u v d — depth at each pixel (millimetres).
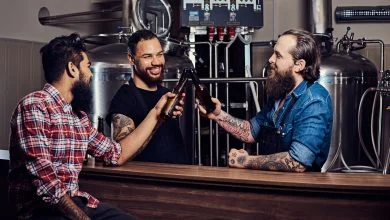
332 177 2443
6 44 4891
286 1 5656
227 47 4938
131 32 4660
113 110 3082
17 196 2361
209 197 2504
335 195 2277
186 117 4371
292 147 2637
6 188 3150
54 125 2336
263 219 2402
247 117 5066
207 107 3051
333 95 4508
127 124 3004
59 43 2432
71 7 5629
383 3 5430
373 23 5426
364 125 4699
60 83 2428
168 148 3125
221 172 2609
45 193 2252
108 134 4047
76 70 2449
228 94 4980
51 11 5402
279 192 2367
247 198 2430
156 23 4703
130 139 2779
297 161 2600
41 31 5301
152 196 2629
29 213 2359
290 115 2746
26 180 2330
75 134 2410
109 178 2725
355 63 4598
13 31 4988
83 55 2480
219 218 2482
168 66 4297
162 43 4379
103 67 4262
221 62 5219
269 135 2885
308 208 2322
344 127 4559
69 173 2379
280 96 2830
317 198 2307
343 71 4504
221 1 5008
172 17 5090
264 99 5027
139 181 2652
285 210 2363
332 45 4859
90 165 2824
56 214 2332
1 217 3160
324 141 2705
